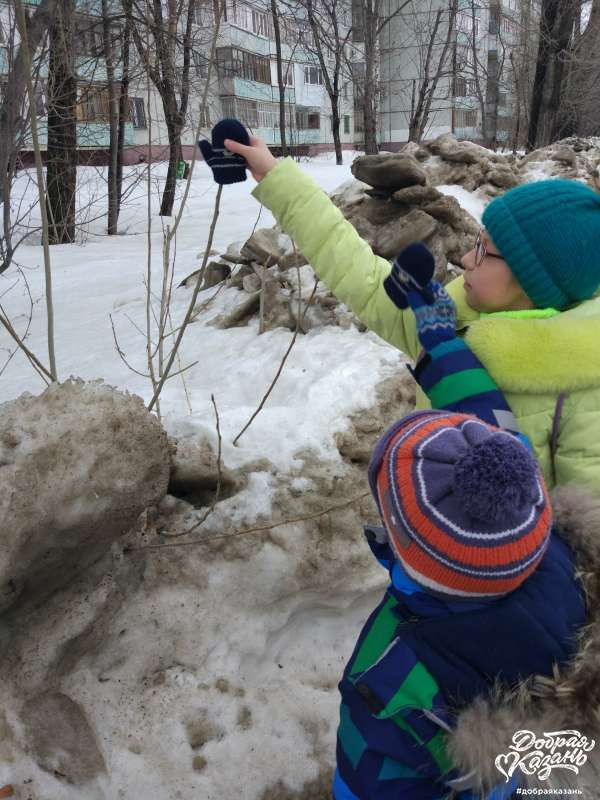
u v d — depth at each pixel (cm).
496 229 126
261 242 420
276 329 360
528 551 97
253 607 197
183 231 940
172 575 191
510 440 97
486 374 122
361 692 113
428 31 1755
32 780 163
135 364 361
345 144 3150
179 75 685
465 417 107
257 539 200
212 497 213
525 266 123
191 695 183
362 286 159
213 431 220
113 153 953
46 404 161
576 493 115
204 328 394
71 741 171
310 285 371
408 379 261
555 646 103
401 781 112
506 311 134
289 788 179
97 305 534
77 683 176
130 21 556
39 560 159
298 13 1966
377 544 133
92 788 168
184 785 172
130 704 178
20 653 171
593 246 122
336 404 245
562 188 124
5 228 351
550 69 1341
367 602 217
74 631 176
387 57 2003
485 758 103
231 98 2327
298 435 227
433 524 97
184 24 725
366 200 425
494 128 1862
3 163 327
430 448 100
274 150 2594
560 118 1445
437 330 123
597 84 1465
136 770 170
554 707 103
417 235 382
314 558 203
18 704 168
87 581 182
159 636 186
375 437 238
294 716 189
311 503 211
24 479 150
